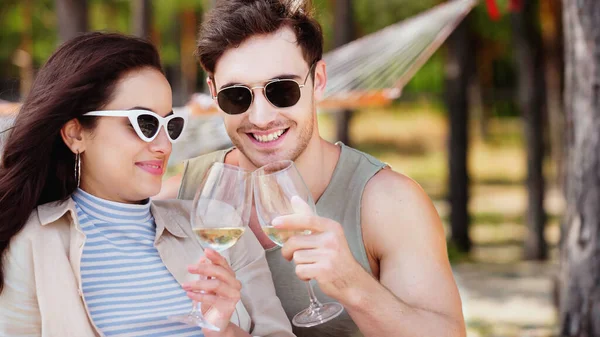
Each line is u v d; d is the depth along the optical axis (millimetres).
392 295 2121
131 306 2248
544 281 8508
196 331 2275
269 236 2029
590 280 3738
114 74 2244
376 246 2521
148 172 2289
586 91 3725
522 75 10305
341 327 2576
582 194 3768
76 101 2238
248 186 2105
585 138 3742
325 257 1939
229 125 2518
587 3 3680
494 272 9148
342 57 5586
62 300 2189
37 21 16359
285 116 2453
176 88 15477
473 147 22375
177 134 2336
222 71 2490
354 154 2646
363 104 4926
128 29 14453
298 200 1980
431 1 11328
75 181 2348
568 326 3838
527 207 10227
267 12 2430
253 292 2438
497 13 5477
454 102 10883
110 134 2248
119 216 2324
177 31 15180
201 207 2061
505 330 6312
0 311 2229
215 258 2100
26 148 2242
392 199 2506
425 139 22344
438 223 2527
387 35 5602
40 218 2250
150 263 2320
